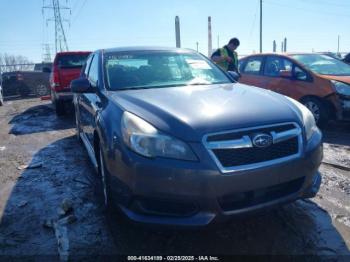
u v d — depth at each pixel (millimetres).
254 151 2441
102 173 3352
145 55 4160
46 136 6926
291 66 6926
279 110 2715
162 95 3102
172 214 2479
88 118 4105
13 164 5070
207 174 2326
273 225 3018
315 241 2777
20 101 14805
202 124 2441
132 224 2562
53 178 4352
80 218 3242
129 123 2627
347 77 6238
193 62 4219
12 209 3525
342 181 3973
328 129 6531
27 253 2748
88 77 4492
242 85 3705
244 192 2430
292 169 2551
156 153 2422
